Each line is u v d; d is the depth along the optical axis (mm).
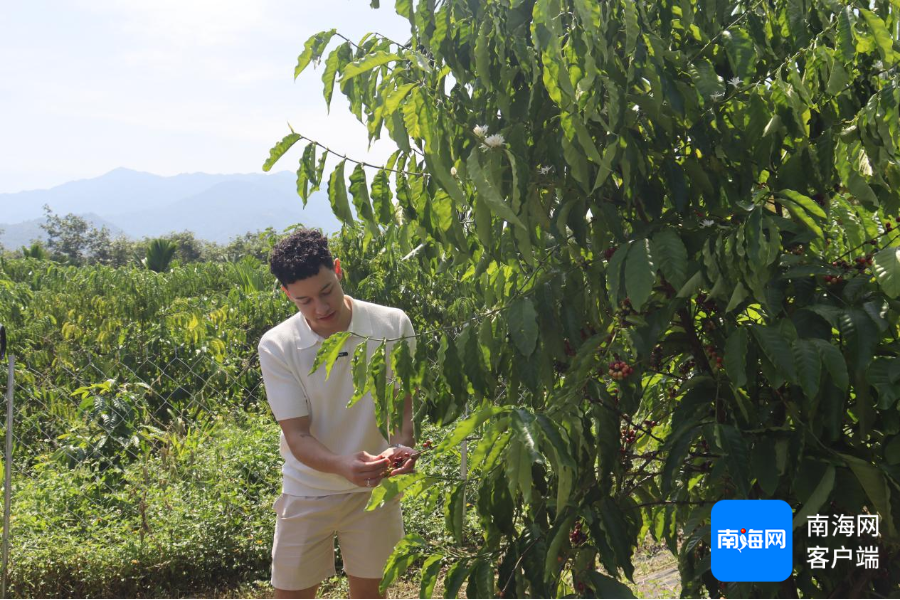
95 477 4293
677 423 2240
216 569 3648
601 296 2422
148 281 8328
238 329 6895
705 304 2373
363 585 2383
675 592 2898
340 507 2283
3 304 8000
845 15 2102
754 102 2182
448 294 6578
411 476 1987
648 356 2111
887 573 2104
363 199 2176
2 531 3363
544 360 2270
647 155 2273
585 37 1949
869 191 2143
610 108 2002
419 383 2186
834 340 2215
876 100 2053
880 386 1871
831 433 1976
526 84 2330
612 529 1998
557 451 1806
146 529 3662
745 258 2023
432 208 2217
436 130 2027
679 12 2258
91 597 3402
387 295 6594
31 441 5062
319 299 2135
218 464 4219
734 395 2109
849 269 2143
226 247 59969
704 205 2395
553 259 2496
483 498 2145
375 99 2242
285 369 2262
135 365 6129
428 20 2207
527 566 2014
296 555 2303
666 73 2125
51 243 72188
